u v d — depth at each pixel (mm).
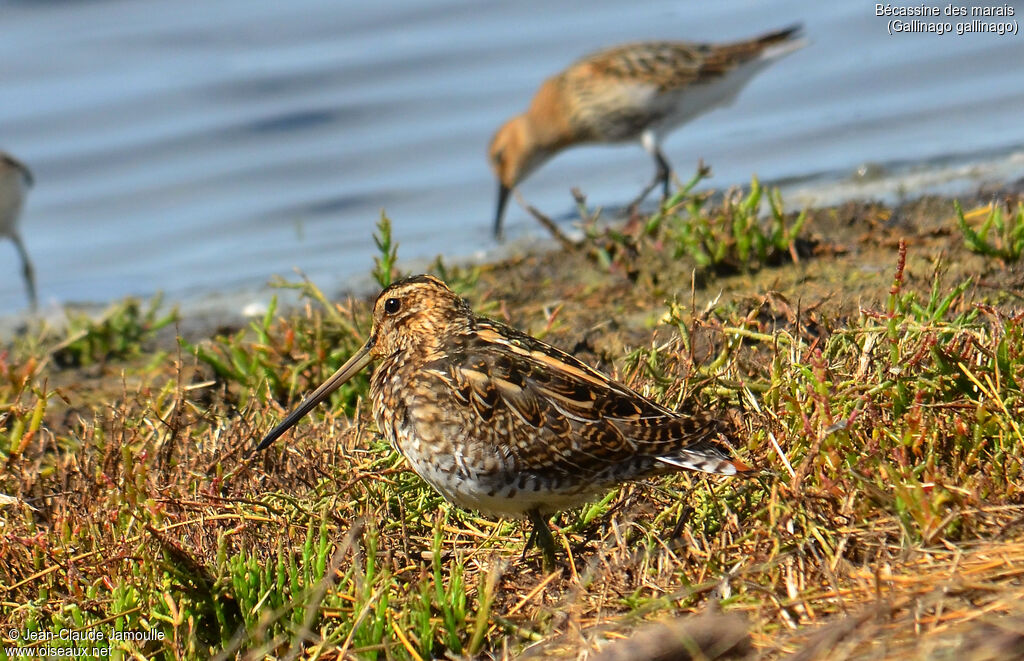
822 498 8195
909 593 7262
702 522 8484
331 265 20188
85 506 9633
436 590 8086
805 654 6832
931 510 7797
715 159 23453
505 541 9250
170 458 10289
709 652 7062
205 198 24766
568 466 8617
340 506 9250
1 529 9469
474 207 23688
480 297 14648
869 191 18656
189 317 17359
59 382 14094
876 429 8586
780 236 13992
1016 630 6676
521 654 7664
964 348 9125
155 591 8516
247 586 8305
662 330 12281
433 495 9625
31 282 21922
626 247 14820
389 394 9219
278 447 10414
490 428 8703
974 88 24109
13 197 21828
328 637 7957
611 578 8086
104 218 24719
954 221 14688
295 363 12469
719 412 9742
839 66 26391
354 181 24812
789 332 10523
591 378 8820
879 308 10867
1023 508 7910
